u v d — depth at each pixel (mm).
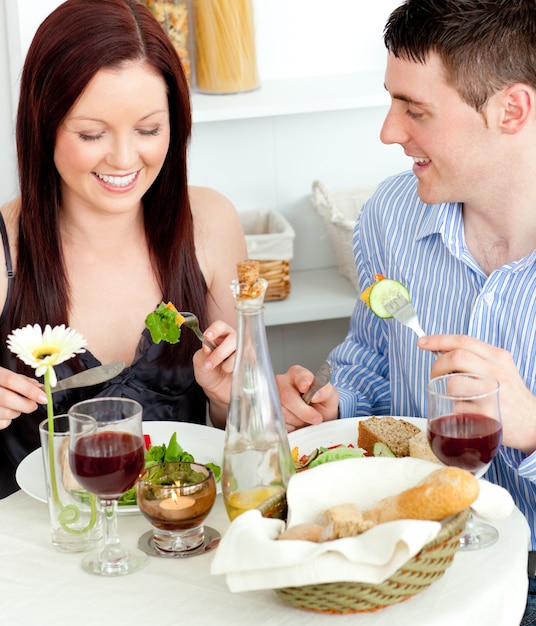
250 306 1268
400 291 1486
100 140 1718
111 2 1680
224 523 1374
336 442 1574
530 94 1456
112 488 1234
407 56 1477
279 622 1139
